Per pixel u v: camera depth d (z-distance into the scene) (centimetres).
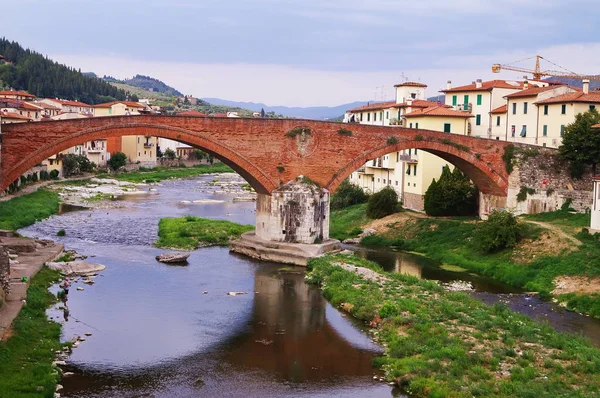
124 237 7694
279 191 6706
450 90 10606
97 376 3344
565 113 8362
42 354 3475
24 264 5284
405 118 9575
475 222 7662
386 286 5103
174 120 6291
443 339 3750
